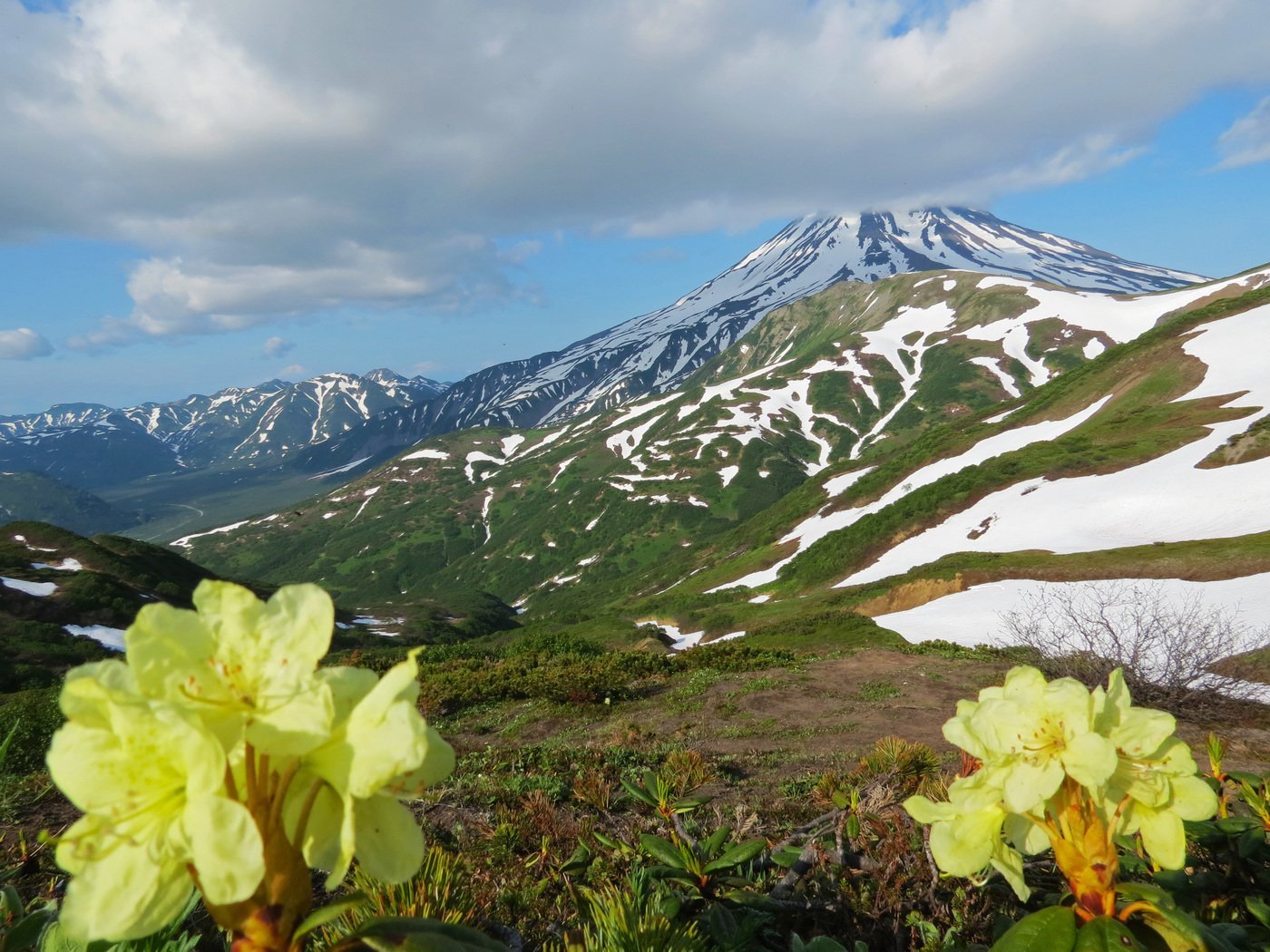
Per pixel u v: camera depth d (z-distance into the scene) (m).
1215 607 34.22
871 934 2.38
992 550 61.78
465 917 2.23
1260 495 53.75
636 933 1.85
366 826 0.86
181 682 0.86
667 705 17.88
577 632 76.62
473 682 19.84
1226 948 1.16
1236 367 81.25
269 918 0.80
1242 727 14.82
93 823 0.79
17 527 94.50
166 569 96.31
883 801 2.87
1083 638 19.58
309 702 0.81
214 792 0.79
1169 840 1.20
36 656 65.38
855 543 79.62
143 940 1.29
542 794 4.71
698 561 130.38
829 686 18.95
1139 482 63.19
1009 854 1.27
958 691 18.11
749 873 2.81
